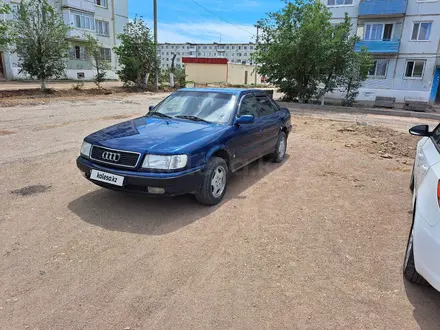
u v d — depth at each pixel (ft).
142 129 15.28
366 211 15.23
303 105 67.00
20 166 19.54
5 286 9.20
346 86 71.20
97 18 123.85
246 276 10.06
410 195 17.44
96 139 14.33
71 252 10.94
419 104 65.72
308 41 62.08
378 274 10.45
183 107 17.84
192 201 15.49
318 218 14.29
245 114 17.87
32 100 51.72
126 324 8.01
